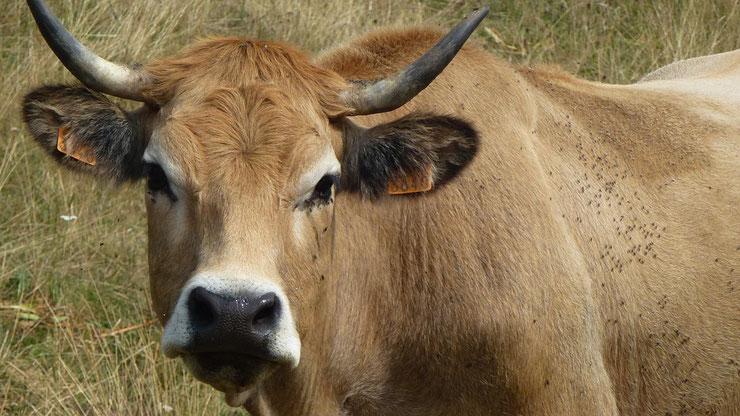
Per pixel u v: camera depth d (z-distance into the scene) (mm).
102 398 19703
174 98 14453
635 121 18953
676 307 17875
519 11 36719
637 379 17844
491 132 16641
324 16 32719
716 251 18375
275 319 12766
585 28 34531
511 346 15680
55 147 15180
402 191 15516
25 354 22000
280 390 16156
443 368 15969
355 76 16812
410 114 15047
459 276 15805
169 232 13852
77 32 29266
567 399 16266
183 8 30531
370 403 16578
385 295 16141
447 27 34375
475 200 16125
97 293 22484
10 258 23891
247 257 12898
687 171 18797
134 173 15250
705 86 21984
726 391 18531
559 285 16203
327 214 14453
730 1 34469
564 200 17219
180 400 20109
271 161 13547
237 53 14727
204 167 13469
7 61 29031
